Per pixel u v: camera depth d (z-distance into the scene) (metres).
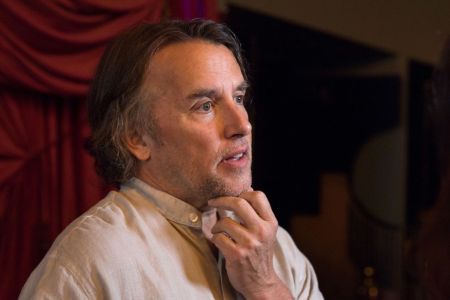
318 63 4.83
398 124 4.75
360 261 4.93
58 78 2.19
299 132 4.95
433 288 0.70
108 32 2.27
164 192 1.09
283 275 1.19
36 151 2.25
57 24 2.16
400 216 4.80
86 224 1.02
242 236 1.03
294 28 3.90
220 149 1.05
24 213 2.25
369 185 4.92
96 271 0.95
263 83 4.77
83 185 2.34
